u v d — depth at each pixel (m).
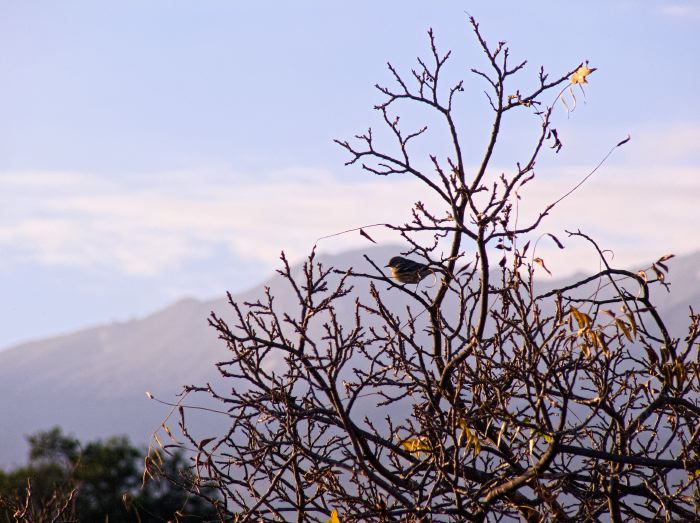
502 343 10.53
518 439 11.22
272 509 11.06
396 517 11.12
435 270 11.38
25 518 15.69
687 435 11.53
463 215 11.53
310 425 11.87
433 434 10.93
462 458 10.75
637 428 10.62
